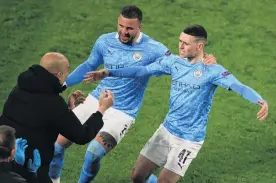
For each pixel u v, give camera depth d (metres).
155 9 45.53
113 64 26.61
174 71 24.88
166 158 25.27
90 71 27.39
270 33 43.38
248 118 34.62
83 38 42.44
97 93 26.97
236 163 30.66
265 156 31.25
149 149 25.36
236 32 43.34
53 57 20.44
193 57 24.52
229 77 24.00
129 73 25.73
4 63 39.66
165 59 25.38
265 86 37.97
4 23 43.56
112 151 31.52
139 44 26.44
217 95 36.81
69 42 41.97
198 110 24.50
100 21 44.19
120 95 26.42
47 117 20.19
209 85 24.31
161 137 25.16
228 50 41.50
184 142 24.67
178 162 24.72
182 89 24.56
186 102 24.48
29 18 44.19
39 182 20.67
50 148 20.80
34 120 20.12
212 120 34.41
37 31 42.97
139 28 26.33
